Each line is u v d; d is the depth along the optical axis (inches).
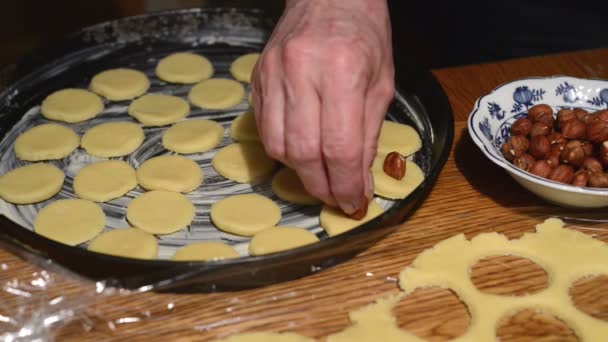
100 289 25.1
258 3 51.0
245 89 33.7
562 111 29.2
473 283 25.8
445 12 38.4
